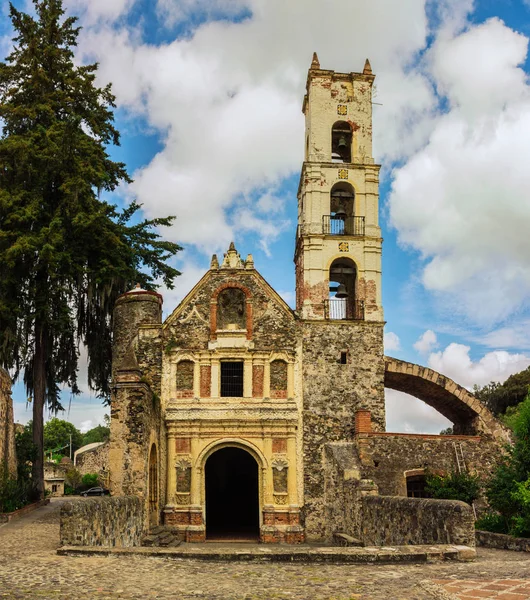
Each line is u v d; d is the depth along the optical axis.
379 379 35.44
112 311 38.69
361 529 27.53
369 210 38.16
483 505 32.31
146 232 42.75
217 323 35.72
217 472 42.62
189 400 34.41
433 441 34.03
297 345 35.56
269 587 12.48
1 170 34.72
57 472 66.25
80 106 38.34
